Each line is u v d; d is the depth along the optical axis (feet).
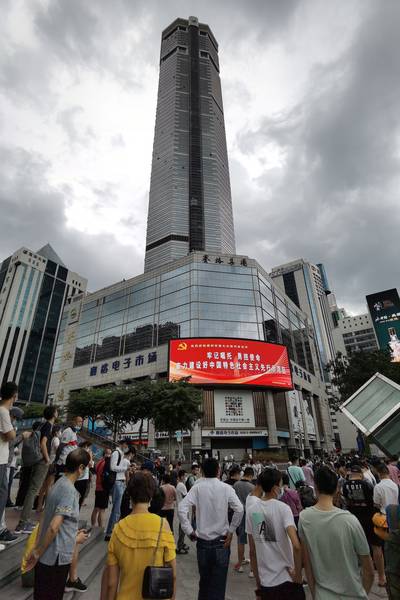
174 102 343.67
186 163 311.27
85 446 25.77
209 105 352.90
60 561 10.94
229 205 319.27
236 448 135.13
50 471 24.73
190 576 20.43
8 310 374.43
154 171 320.29
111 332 186.29
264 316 165.99
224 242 287.28
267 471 12.46
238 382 134.72
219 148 336.90
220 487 14.06
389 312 270.67
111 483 25.64
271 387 139.03
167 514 24.47
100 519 25.80
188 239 279.49
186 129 329.72
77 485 24.41
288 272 486.79
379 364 114.42
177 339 138.92
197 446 126.31
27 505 19.84
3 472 16.20
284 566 10.82
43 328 399.03
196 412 96.99
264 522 11.54
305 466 33.76
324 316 469.16
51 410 22.27
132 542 8.68
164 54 394.32
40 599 10.43
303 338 213.66
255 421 136.26
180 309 162.20
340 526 9.60
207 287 163.53
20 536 18.33
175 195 293.84
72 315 215.10
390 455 29.86
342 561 9.28
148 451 96.17
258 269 177.17
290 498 20.81
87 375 182.91
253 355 141.59
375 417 31.96
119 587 8.32
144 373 159.43
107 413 110.11
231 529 13.38
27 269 403.75
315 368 216.54
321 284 509.35
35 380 377.30
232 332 155.12
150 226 296.92
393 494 17.62
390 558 10.95
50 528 10.70
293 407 160.25
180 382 103.09
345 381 119.96
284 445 146.72
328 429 207.21
